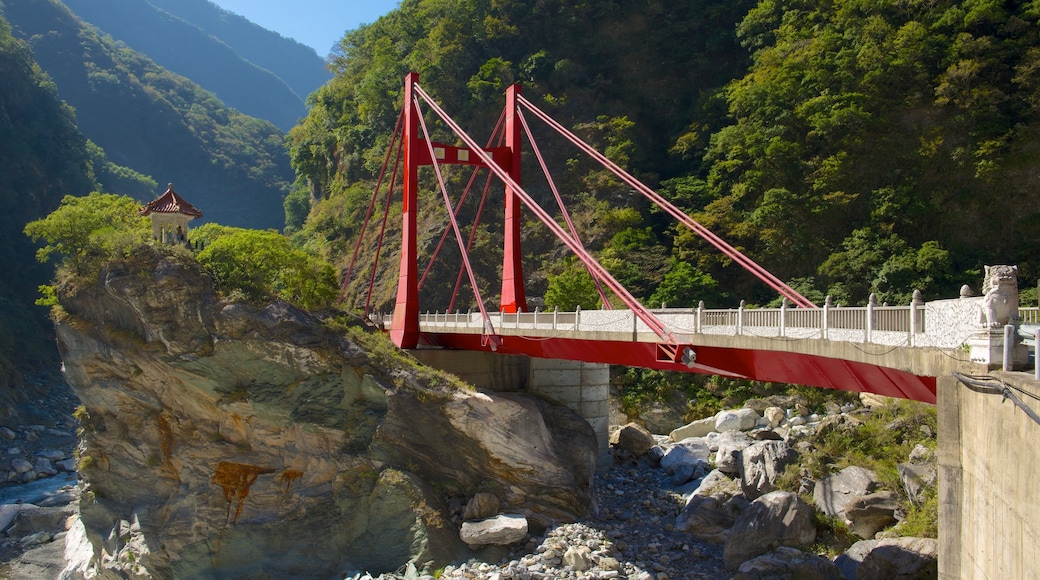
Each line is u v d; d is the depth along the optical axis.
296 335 49.19
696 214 93.50
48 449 83.56
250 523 46.75
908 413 47.31
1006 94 84.38
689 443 57.22
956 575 18.64
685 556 40.12
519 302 57.06
